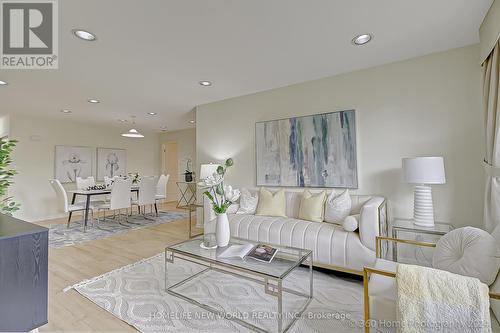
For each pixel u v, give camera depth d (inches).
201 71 118.9
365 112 118.3
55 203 224.7
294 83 137.4
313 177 131.7
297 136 136.9
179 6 70.6
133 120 235.3
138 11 72.6
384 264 68.7
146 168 309.9
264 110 150.2
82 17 75.3
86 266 110.9
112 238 155.8
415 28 84.1
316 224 108.2
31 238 47.4
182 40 89.9
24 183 207.6
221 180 93.5
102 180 261.4
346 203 109.6
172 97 160.9
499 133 71.8
